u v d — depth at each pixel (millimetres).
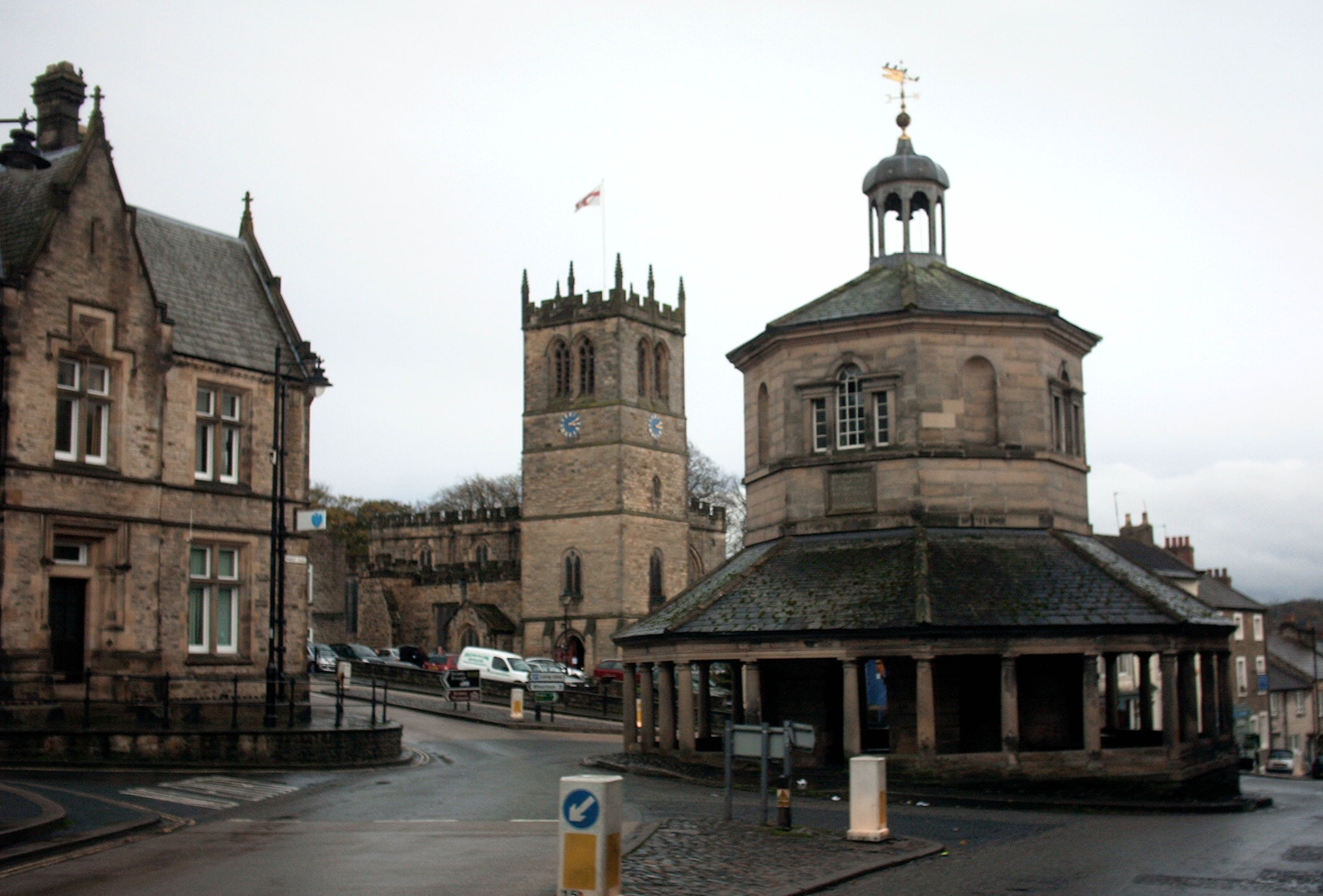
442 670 81750
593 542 112312
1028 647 31734
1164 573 80812
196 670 39562
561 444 114562
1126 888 18016
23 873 17875
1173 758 31312
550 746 43906
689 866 19000
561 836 15844
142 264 38719
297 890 16578
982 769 31266
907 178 41906
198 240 44688
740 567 38125
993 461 36625
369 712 53656
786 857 20031
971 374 37125
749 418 41531
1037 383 37312
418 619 125688
